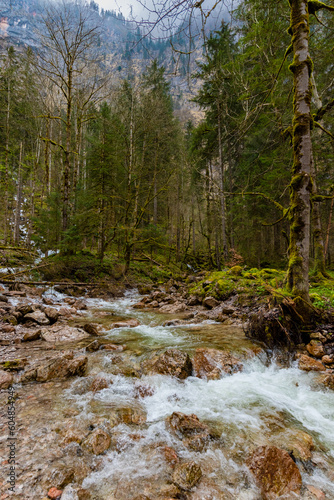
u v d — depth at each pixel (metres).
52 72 14.91
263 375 4.67
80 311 9.47
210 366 4.71
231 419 3.29
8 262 12.95
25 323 7.05
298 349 5.26
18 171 23.58
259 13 7.32
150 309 10.47
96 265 15.16
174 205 28.34
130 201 15.88
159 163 22.23
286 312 5.68
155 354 5.02
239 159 21.80
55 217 14.90
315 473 2.46
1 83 24.38
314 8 5.77
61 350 5.29
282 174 13.27
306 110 5.71
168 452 2.61
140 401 3.69
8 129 21.78
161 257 24.52
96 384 3.94
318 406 3.65
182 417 3.05
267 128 14.30
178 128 24.39
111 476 2.30
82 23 14.34
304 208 5.75
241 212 21.47
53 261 13.28
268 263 23.00
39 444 2.59
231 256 18.50
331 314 5.62
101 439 2.68
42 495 2.01
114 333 6.75
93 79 18.97
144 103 18.94
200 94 16.78
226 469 2.44
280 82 9.54
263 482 2.28
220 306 9.39
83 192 15.14
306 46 5.69
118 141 17.45
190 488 2.20
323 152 13.13
